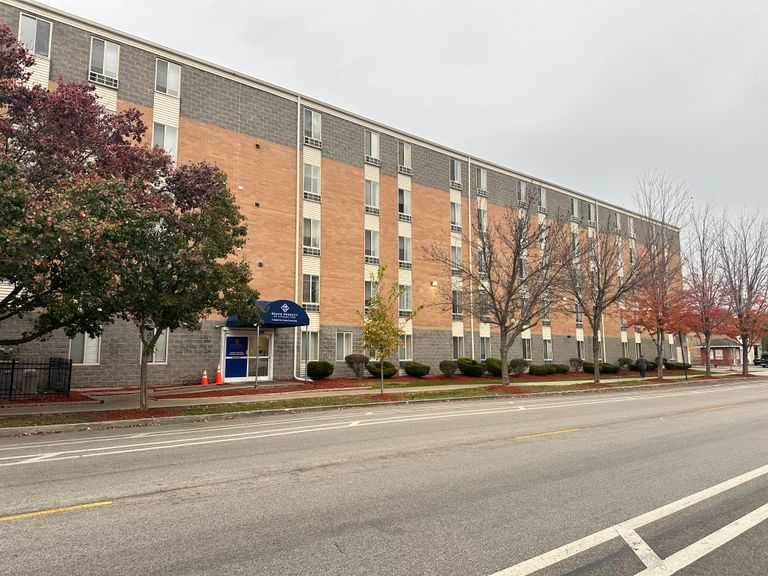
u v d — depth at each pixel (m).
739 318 38.81
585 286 30.02
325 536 5.02
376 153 32.44
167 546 4.77
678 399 20.67
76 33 22.19
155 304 15.12
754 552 4.71
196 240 16.11
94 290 13.31
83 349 21.38
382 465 8.23
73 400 17.38
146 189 15.49
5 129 13.29
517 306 27.47
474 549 4.71
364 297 30.62
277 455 9.16
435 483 7.05
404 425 13.23
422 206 34.31
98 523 5.40
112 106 22.73
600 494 6.51
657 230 34.22
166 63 24.53
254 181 26.66
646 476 7.45
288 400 18.61
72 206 12.12
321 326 28.58
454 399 21.28
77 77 22.00
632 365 46.50
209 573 4.19
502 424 13.27
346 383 26.03
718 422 13.34
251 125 26.91
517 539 4.96
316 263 28.75
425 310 33.62
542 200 41.78
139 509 5.89
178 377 23.59
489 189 38.47
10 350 19.70
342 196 30.34
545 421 13.82
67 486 6.97
